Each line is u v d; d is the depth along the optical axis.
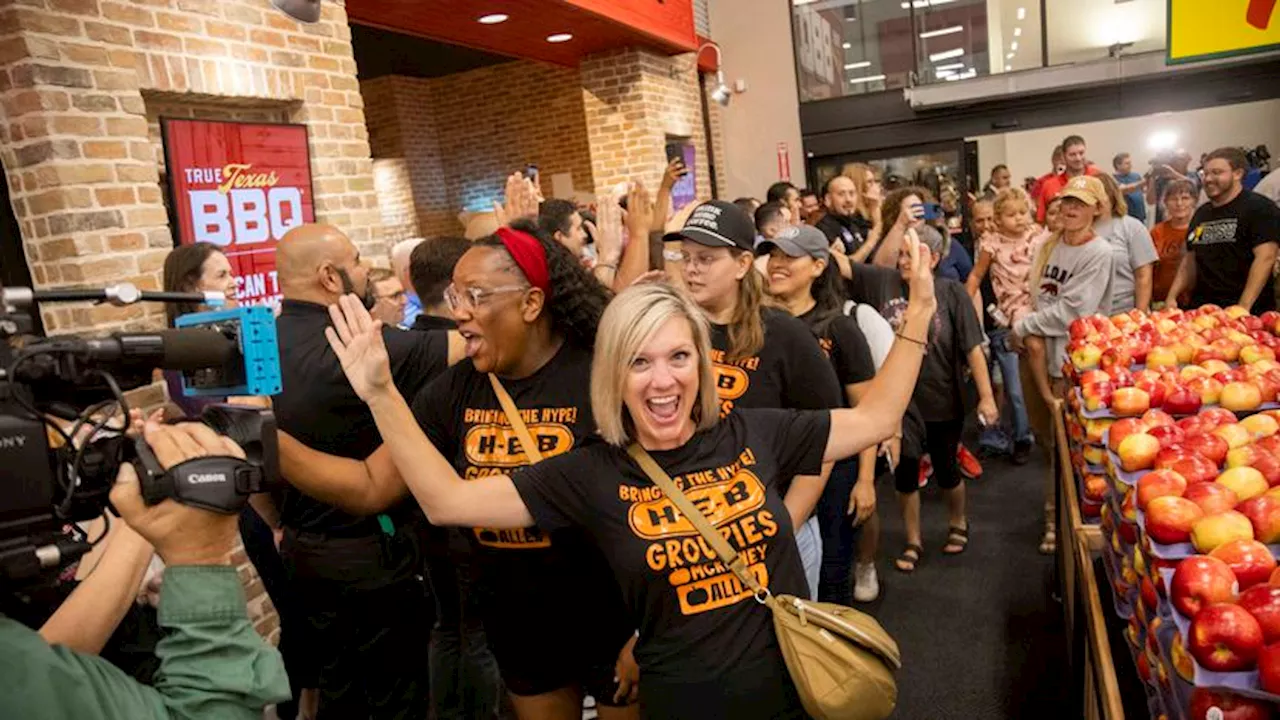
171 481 1.08
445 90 11.00
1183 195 5.18
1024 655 3.33
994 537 4.45
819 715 1.49
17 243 3.17
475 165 11.09
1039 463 5.50
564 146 10.56
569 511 1.65
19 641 0.96
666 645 1.58
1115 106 9.53
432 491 1.65
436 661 2.78
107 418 1.05
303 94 4.03
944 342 3.95
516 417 1.96
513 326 1.90
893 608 3.82
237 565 3.49
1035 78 9.50
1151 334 2.92
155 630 1.72
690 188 9.23
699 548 1.56
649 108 8.19
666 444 1.64
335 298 2.39
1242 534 1.47
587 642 2.06
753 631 1.56
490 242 1.93
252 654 1.13
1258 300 4.93
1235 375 2.31
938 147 10.45
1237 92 9.07
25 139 3.00
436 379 2.14
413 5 5.94
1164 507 1.58
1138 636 1.85
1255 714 1.23
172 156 3.43
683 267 2.33
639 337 1.56
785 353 2.30
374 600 2.45
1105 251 4.06
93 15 3.12
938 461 4.17
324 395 2.28
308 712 3.08
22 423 0.97
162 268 3.30
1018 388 5.46
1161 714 1.58
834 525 3.10
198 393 1.35
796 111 10.92
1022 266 5.34
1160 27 10.52
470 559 2.42
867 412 1.78
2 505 0.94
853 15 10.77
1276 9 6.98
